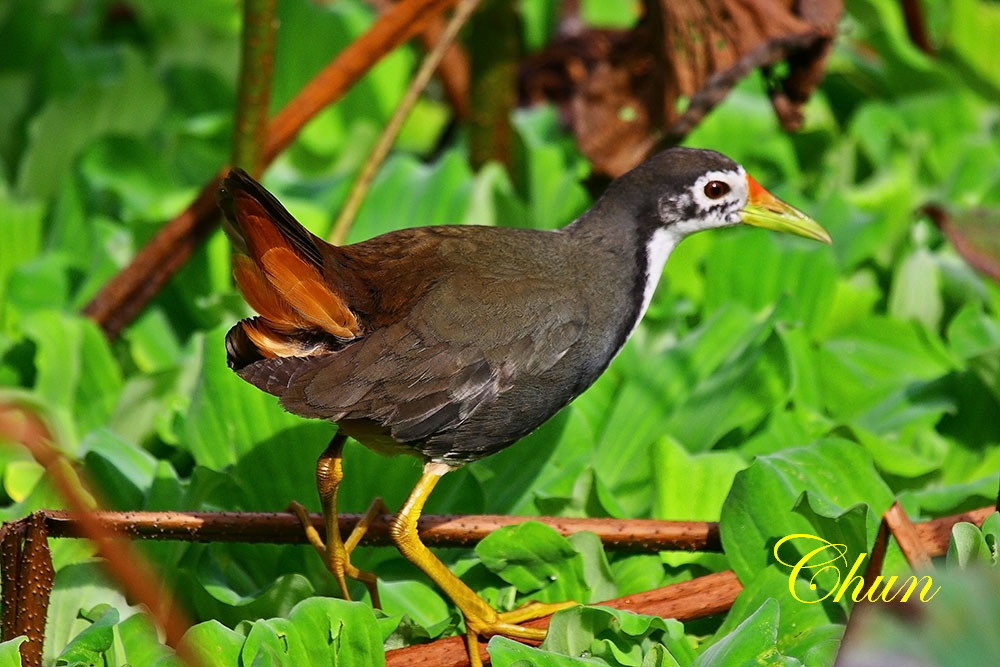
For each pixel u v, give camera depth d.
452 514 7.46
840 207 9.95
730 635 5.98
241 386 7.70
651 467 7.54
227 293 9.04
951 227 9.25
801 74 8.87
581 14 12.47
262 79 8.50
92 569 6.74
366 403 6.49
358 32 12.27
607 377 8.66
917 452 8.12
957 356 8.90
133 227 9.75
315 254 6.47
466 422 6.80
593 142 9.34
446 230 7.05
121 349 9.20
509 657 6.06
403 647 6.70
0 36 12.56
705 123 11.26
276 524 6.87
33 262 9.68
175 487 7.21
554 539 6.76
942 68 11.72
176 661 5.93
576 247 7.28
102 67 11.90
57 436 7.93
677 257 10.07
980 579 4.36
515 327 6.80
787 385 7.83
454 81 11.83
